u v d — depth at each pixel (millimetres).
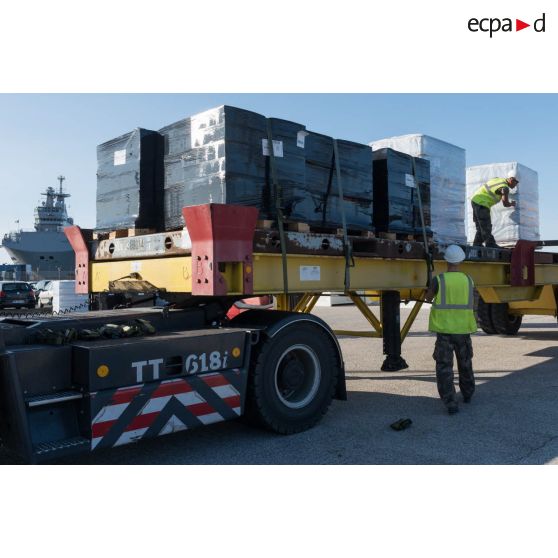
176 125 5203
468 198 9531
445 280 5680
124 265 5492
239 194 4719
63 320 4398
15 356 3637
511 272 8039
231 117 4699
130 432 3938
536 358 8773
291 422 4934
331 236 5355
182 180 5082
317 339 5145
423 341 11156
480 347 9992
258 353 4727
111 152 5711
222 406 4477
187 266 4766
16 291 23625
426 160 6797
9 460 4297
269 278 4957
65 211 59188
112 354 3879
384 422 5309
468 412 5641
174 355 4219
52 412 3770
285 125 5105
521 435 4895
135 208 5359
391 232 6168
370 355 9367
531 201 9469
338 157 5621
